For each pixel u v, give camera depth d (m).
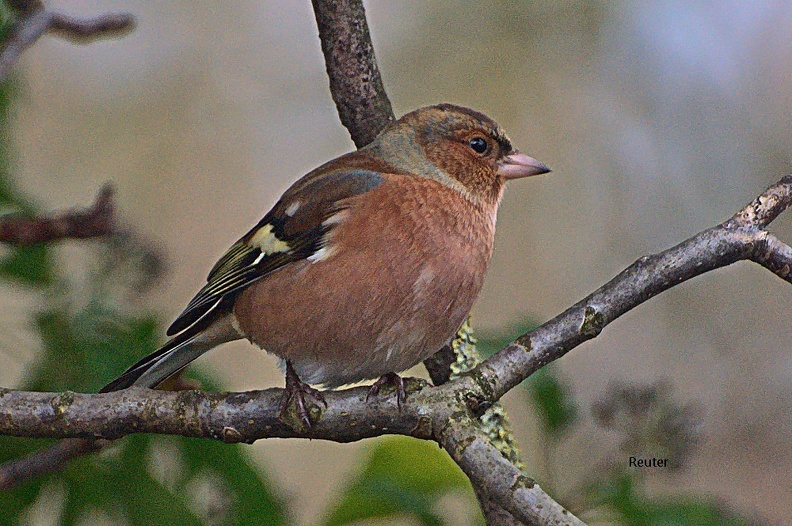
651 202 17.50
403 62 17.84
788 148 17.67
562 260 17.28
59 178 16.59
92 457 8.97
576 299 17.11
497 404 8.76
